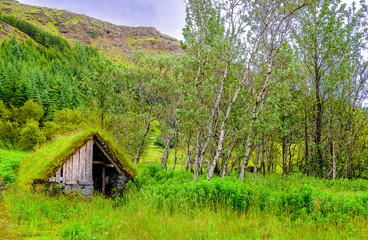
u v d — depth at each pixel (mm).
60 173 14102
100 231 8078
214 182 12633
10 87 85312
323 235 7828
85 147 15367
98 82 27531
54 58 199500
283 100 21094
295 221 9328
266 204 10781
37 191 12930
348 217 9156
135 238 7586
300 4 19281
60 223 10023
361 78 24688
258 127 18484
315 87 25578
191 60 22672
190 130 26484
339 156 26484
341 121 25188
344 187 18562
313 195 11062
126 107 38500
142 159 50000
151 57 34531
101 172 17750
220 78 23281
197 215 10023
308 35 24047
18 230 8430
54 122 64812
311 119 26891
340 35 23375
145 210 10727
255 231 8227
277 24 20328
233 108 25125
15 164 18672
